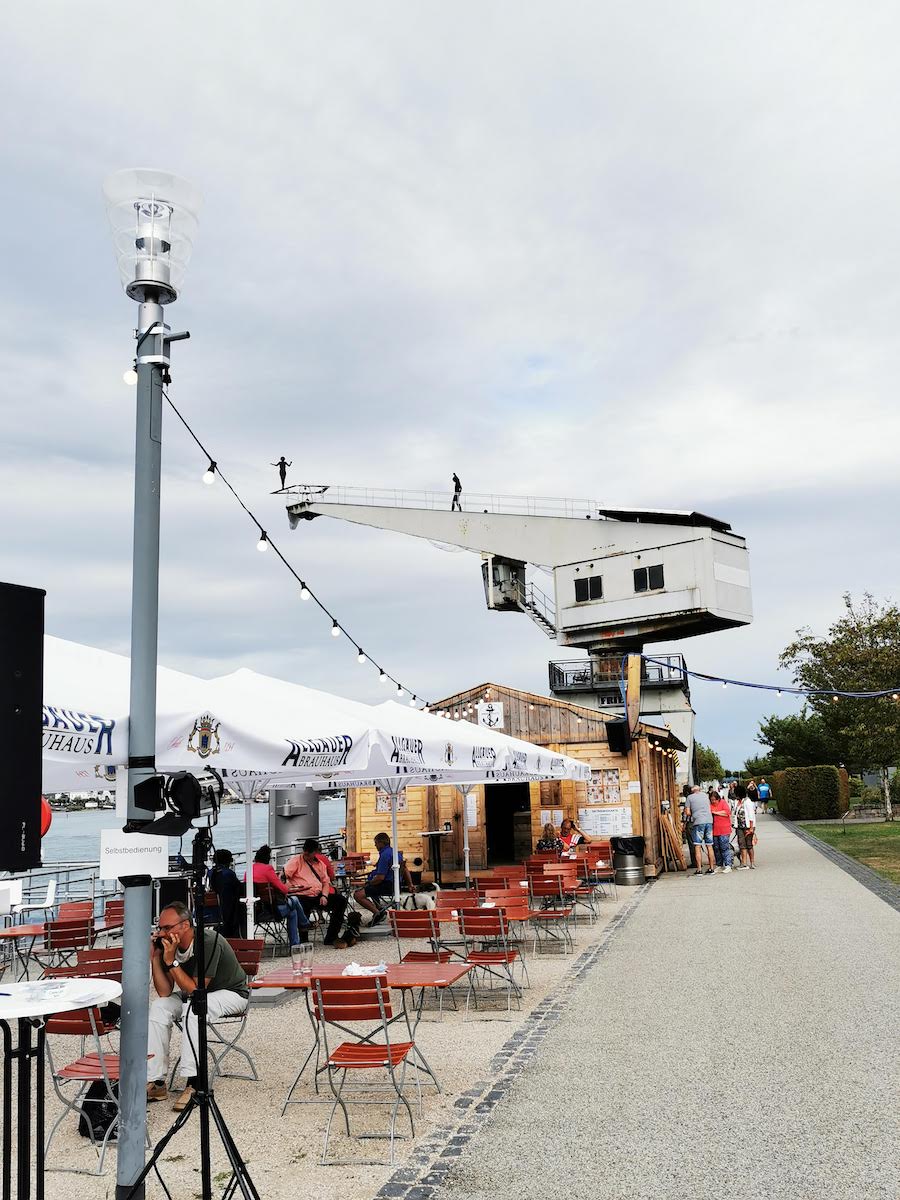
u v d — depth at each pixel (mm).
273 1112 6566
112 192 5078
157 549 4980
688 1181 5035
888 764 39281
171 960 7078
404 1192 5086
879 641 38156
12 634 4160
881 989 9242
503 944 11047
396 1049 6215
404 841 23766
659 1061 7230
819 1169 5105
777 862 23531
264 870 13484
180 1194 5180
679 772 36719
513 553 34000
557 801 23188
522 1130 5918
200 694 7660
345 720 9977
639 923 14750
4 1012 3975
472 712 24219
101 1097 6297
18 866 4086
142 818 4695
